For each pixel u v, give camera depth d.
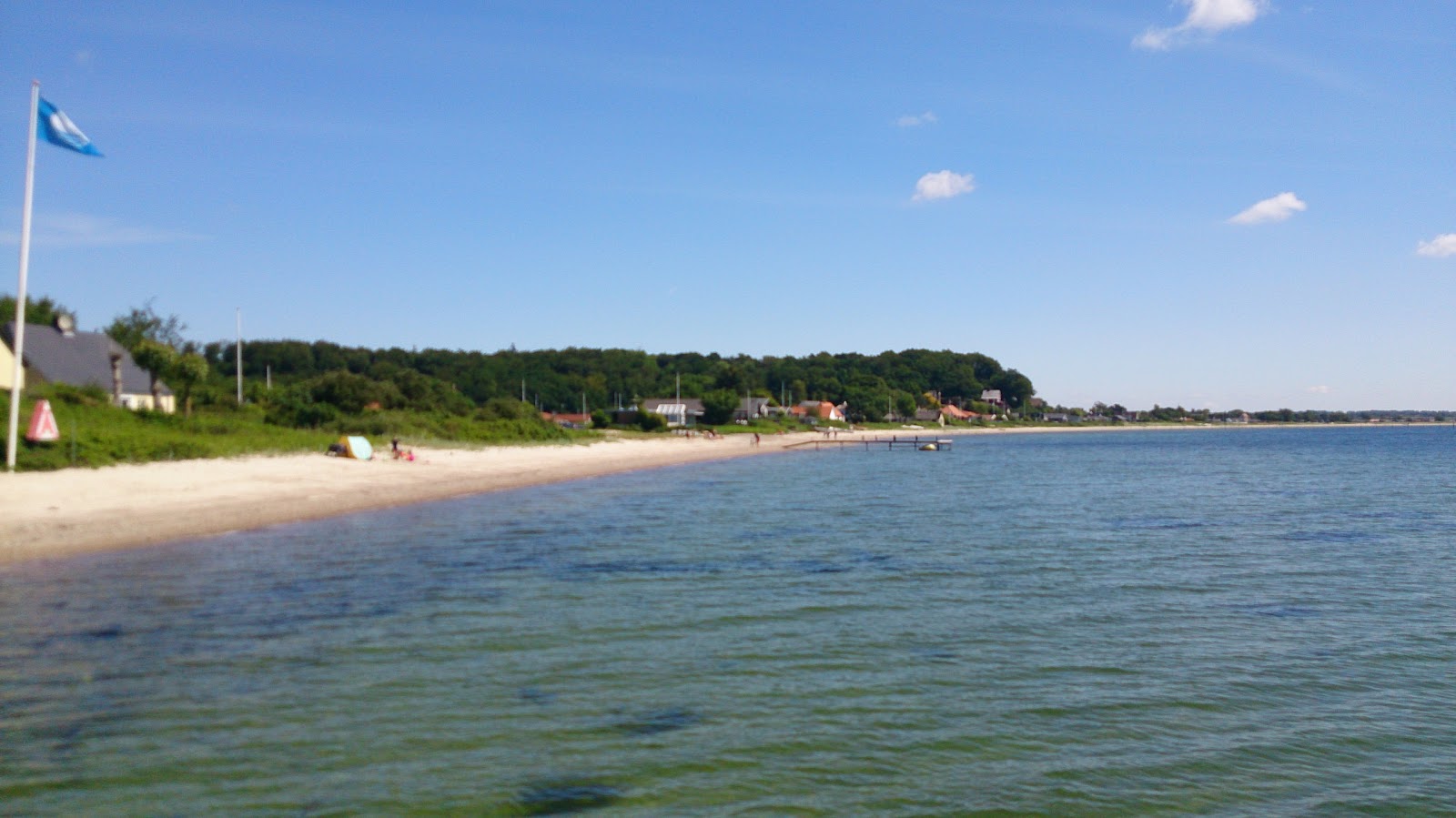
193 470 36.31
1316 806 10.02
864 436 146.88
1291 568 24.55
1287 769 10.97
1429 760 11.29
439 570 22.52
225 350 146.25
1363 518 37.03
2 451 30.62
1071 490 51.16
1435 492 50.22
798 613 18.31
